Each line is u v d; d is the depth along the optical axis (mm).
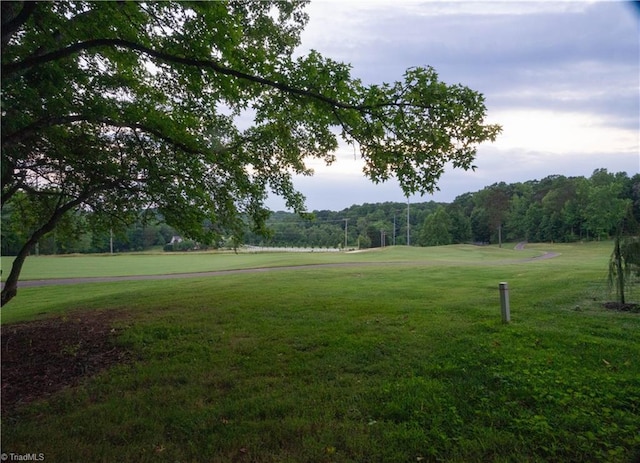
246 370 5668
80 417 4363
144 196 8922
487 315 8539
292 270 24125
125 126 7883
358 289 13953
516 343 6359
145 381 5441
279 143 9359
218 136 9266
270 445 3627
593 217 71625
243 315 9422
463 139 6336
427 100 5879
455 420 3857
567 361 5469
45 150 7613
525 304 9719
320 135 8297
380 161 6848
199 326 8438
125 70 8039
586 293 10922
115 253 69625
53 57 5230
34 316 11039
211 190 9305
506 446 3445
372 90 6059
